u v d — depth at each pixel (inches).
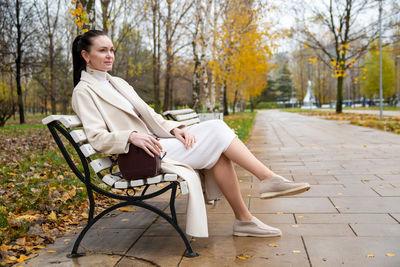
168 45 817.5
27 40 957.2
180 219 127.5
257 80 1961.1
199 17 599.5
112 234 113.9
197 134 104.5
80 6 279.4
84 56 106.3
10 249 100.7
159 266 88.8
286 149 328.5
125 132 92.3
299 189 95.2
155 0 730.2
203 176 117.5
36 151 311.9
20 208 139.5
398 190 158.7
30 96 2445.9
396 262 85.7
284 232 109.5
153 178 92.1
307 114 1354.6
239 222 107.5
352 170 212.2
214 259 91.6
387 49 1544.0
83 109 98.5
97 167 94.5
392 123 583.2
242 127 558.9
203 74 647.1
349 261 87.3
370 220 118.3
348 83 3065.9
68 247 103.9
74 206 145.0
